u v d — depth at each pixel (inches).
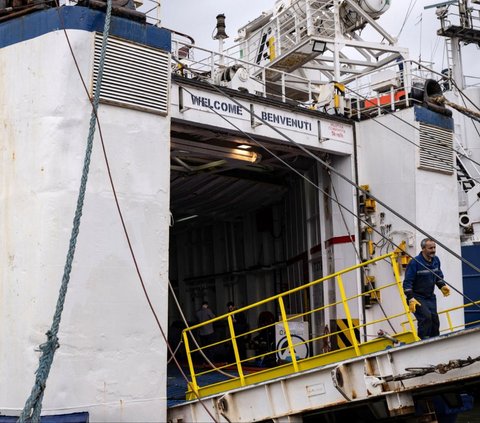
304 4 730.2
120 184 415.5
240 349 818.8
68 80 402.0
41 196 395.9
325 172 636.1
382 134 615.2
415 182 592.4
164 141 439.2
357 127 628.4
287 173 703.7
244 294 869.8
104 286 402.3
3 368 397.7
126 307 409.4
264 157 641.0
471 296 725.3
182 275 985.5
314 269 671.1
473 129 933.2
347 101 638.5
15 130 414.3
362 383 369.1
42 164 398.3
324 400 380.5
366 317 595.8
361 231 608.7
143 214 423.2
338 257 613.9
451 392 391.9
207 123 515.5
